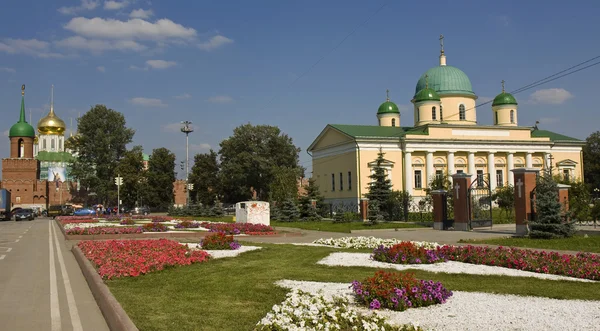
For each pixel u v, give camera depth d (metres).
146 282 11.98
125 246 18.31
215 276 12.81
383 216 43.12
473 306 9.23
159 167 93.88
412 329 7.46
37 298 11.12
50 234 33.44
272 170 85.44
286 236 29.70
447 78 70.62
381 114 73.69
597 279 12.39
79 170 82.88
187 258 15.73
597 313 8.65
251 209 36.56
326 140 69.62
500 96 71.06
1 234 33.47
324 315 7.91
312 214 48.78
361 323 7.68
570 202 28.52
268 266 14.69
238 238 28.03
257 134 90.75
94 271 13.35
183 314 8.54
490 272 13.38
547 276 12.77
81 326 8.70
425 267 14.30
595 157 88.56
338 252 18.30
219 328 7.62
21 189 98.69
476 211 36.25
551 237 23.97
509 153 67.62
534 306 9.21
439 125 64.19
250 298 9.98
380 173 44.88
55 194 101.31
